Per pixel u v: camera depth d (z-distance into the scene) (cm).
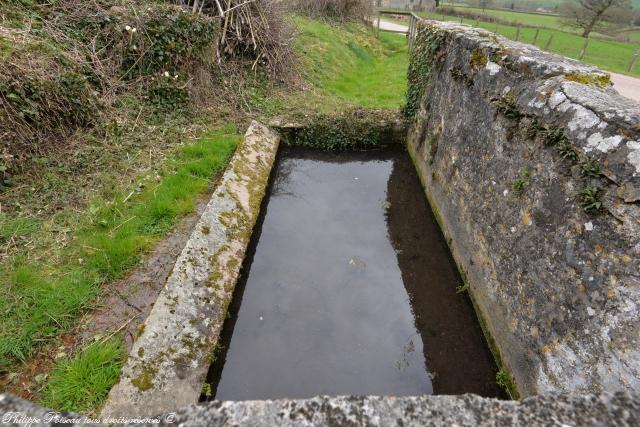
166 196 543
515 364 397
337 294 532
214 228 512
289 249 605
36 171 503
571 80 384
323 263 584
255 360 433
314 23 1661
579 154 325
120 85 691
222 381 407
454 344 476
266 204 708
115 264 427
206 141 704
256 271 553
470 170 544
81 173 539
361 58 1606
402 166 893
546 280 358
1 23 589
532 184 392
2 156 473
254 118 868
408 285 561
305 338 465
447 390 421
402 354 458
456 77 617
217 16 948
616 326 275
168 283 408
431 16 2736
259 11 1055
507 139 447
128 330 368
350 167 900
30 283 385
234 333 459
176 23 758
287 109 941
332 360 443
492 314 454
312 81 1145
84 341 353
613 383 271
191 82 805
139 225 489
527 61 434
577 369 306
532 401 177
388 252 622
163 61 752
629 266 270
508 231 430
